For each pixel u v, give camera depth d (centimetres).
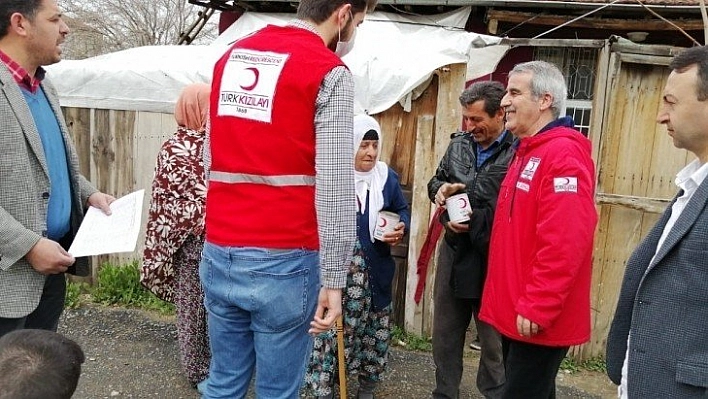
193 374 349
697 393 167
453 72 405
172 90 469
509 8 587
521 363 246
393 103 405
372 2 203
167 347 414
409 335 434
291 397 209
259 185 187
